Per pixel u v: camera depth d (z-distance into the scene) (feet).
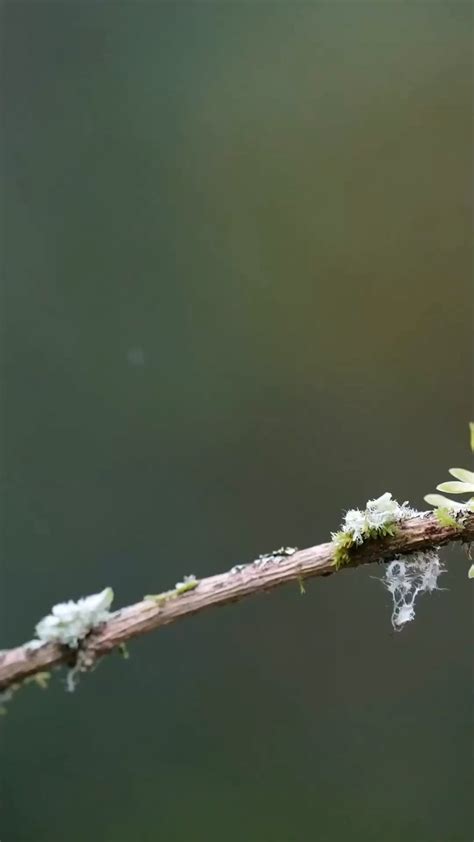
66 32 5.97
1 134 5.88
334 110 5.84
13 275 5.81
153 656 5.54
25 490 5.63
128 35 5.96
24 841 5.11
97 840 5.17
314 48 5.87
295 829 5.18
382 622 5.47
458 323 5.63
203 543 5.60
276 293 5.78
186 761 5.35
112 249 5.85
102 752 5.36
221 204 5.85
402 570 3.08
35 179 5.88
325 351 5.72
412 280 5.69
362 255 5.74
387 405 5.65
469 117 5.72
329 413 5.67
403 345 5.67
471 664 5.34
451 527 3.06
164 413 5.74
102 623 3.06
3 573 5.52
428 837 5.10
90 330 5.80
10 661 3.05
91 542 5.61
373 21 5.84
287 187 5.82
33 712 5.37
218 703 5.44
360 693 5.41
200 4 5.95
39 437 5.69
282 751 5.35
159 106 5.92
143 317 5.81
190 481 5.68
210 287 5.82
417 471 5.55
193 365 5.77
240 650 5.54
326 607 5.55
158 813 5.24
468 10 5.77
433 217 5.72
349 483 5.58
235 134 5.87
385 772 5.26
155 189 5.88
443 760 5.24
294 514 5.58
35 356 5.77
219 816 5.21
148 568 5.58
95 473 5.69
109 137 5.90
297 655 5.49
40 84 5.94
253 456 5.67
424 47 5.79
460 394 5.59
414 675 5.39
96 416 5.74
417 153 5.75
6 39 5.93
